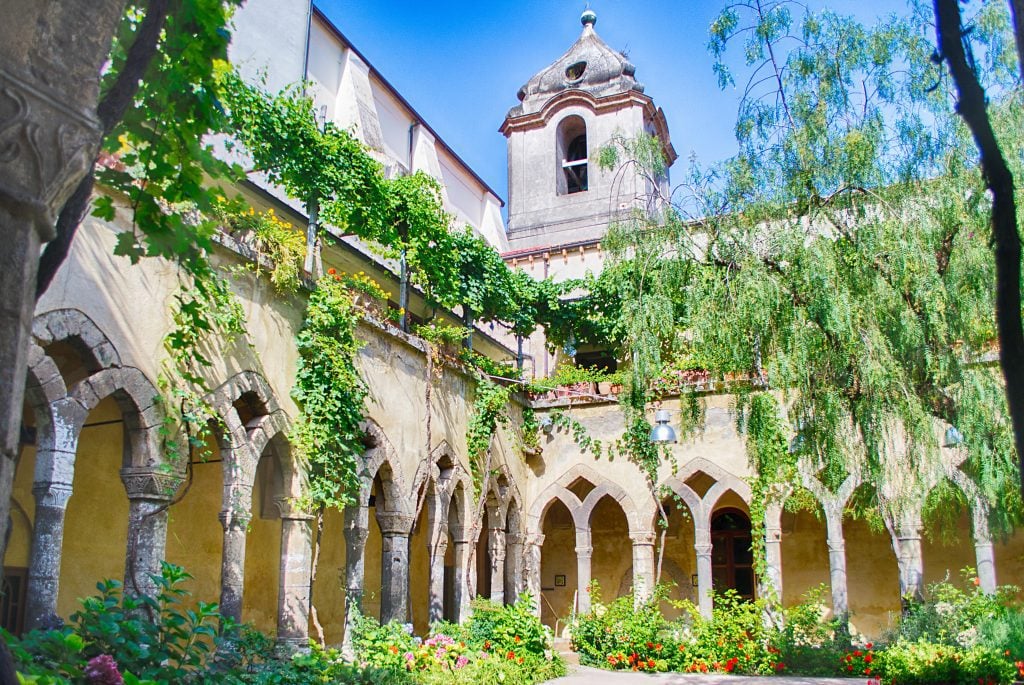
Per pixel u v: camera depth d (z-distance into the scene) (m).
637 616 16.38
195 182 5.48
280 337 11.77
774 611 16.34
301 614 11.55
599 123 27.25
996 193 4.16
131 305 9.39
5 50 3.07
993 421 11.18
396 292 18.34
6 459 2.96
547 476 19.48
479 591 21.06
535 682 13.27
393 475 13.94
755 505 17.02
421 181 15.34
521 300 19.73
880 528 14.38
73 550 11.73
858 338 11.00
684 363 17.92
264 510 15.22
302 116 13.07
